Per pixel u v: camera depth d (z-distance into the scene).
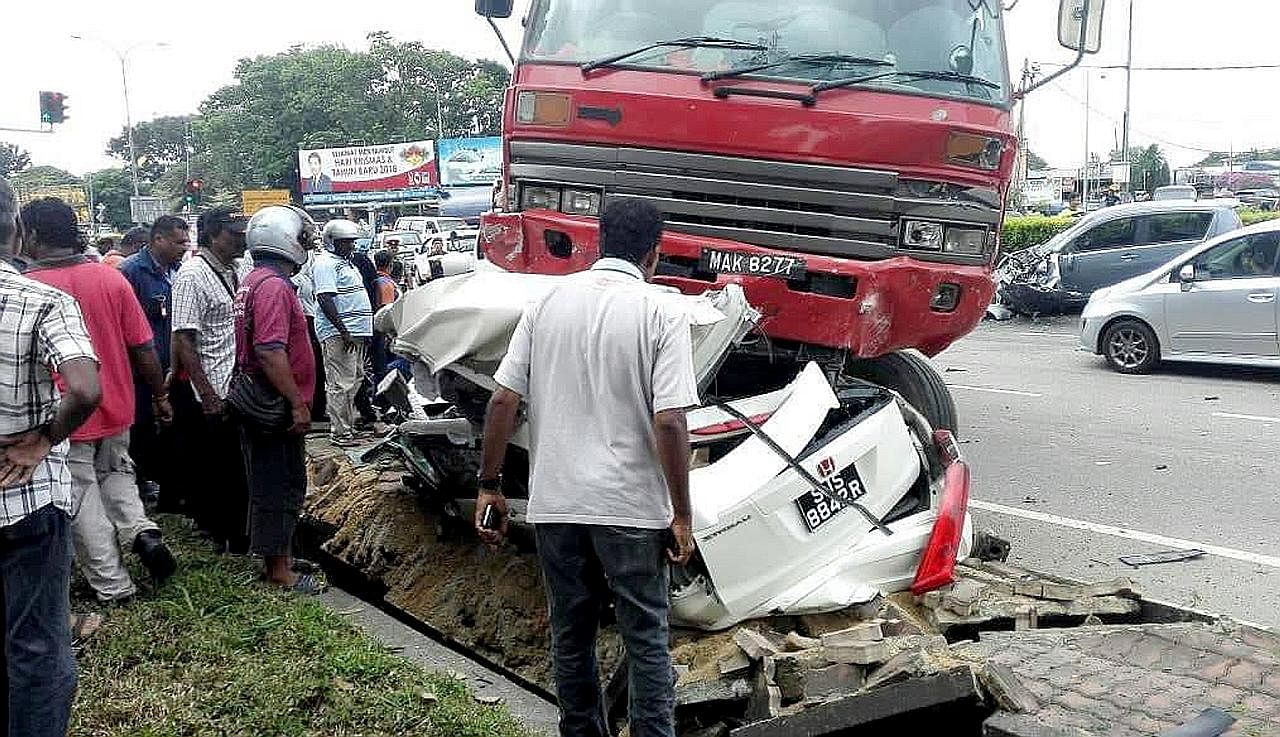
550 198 6.16
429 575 5.87
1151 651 3.94
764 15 6.16
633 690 3.56
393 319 5.27
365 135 80.75
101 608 5.02
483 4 6.91
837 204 5.72
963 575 4.89
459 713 4.04
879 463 4.75
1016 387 12.52
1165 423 10.17
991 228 5.94
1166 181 64.56
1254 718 3.41
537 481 3.57
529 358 3.64
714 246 5.77
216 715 4.03
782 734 3.56
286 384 5.23
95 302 5.02
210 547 6.07
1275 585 5.91
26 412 3.42
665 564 3.60
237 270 6.46
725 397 5.25
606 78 6.01
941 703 3.45
